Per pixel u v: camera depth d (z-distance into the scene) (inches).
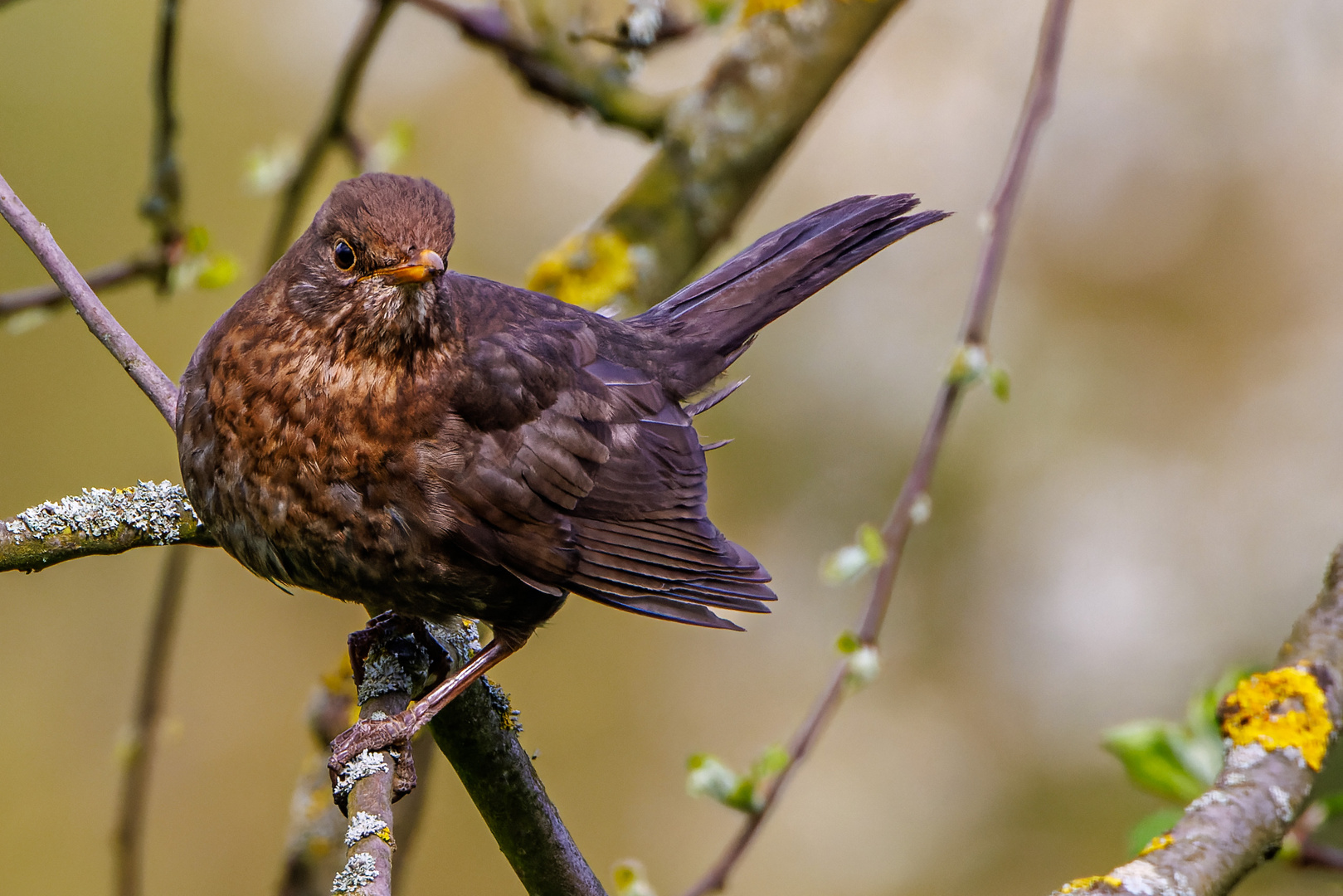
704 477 245.9
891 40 508.7
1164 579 473.4
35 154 507.8
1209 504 478.6
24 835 472.1
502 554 216.5
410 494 208.7
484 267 519.5
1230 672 233.3
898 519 258.5
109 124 517.0
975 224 497.4
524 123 531.5
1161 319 495.5
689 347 258.2
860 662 246.8
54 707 491.2
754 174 327.6
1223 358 490.9
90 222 507.8
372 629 224.7
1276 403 484.7
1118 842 454.0
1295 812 195.9
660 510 235.3
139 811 304.7
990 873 461.7
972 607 483.2
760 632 503.2
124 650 500.7
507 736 206.1
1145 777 232.7
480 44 337.1
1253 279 492.4
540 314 238.5
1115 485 483.8
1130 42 500.7
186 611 507.2
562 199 527.2
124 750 305.0
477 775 205.0
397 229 199.6
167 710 494.9
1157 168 497.7
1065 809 462.9
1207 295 493.0
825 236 272.2
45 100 512.7
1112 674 469.1
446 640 227.8
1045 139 502.0
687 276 320.8
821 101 332.5
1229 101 496.1
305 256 205.6
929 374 489.7
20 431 494.9
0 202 216.8
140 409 503.5
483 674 210.8
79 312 215.3
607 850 490.9
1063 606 476.7
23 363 499.2
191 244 284.0
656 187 324.2
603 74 339.3
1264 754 201.9
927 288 499.5
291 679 508.4
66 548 201.8
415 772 201.8
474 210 524.1
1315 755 202.4
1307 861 224.8
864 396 494.3
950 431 489.1
